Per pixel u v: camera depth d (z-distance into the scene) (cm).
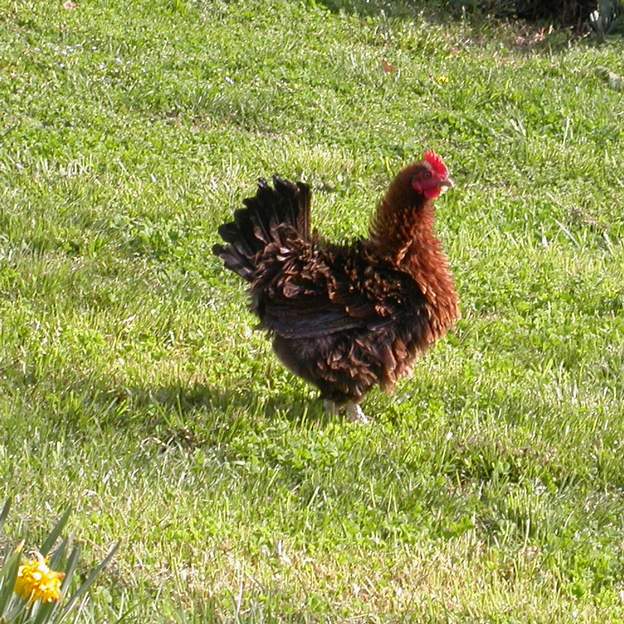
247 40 2398
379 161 1953
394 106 2216
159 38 2317
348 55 2395
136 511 952
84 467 1008
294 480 1080
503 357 1410
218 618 819
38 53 2111
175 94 2059
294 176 1855
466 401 1262
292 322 1123
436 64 2473
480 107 2264
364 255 1141
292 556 943
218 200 1694
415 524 1036
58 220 1552
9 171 1669
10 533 874
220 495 1013
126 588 841
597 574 991
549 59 2589
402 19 2708
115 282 1420
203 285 1468
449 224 1803
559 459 1176
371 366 1147
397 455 1137
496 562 995
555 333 1489
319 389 1183
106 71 2100
